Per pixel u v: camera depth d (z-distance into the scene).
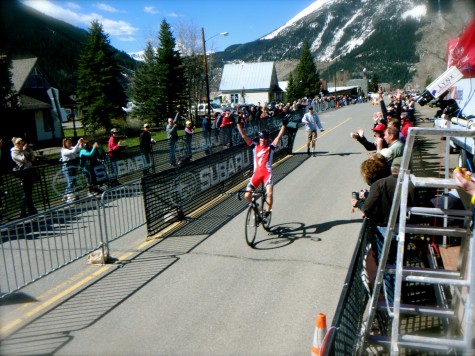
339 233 7.09
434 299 4.56
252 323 4.38
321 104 49.66
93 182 11.49
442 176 9.85
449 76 5.49
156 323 4.46
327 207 8.70
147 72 45.56
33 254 6.71
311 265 5.82
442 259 4.95
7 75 22.02
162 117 39.25
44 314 4.78
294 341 4.02
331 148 17.33
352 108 54.47
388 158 6.22
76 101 34.47
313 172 12.48
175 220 8.25
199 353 3.88
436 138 18.02
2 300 5.17
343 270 5.61
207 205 9.51
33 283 5.68
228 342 4.04
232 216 8.45
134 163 13.30
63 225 6.49
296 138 21.66
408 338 3.32
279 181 11.53
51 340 4.20
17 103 23.31
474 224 3.06
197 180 9.16
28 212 9.32
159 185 7.64
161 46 39.72
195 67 45.09
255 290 5.14
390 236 3.43
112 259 6.42
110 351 3.97
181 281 5.50
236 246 6.71
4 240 6.23
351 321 3.28
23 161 9.21
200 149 16.70
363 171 5.02
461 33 4.93
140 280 5.61
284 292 5.05
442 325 4.14
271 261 6.03
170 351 3.93
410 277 3.23
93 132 33.28
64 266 6.07
